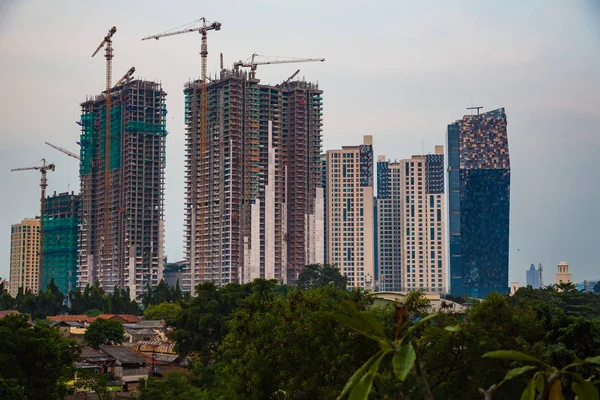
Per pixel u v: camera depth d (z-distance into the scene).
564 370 21.69
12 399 112.50
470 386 85.06
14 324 130.75
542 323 94.81
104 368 177.88
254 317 105.62
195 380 146.38
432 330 23.56
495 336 86.69
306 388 88.94
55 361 128.50
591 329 90.00
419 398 82.50
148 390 136.62
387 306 97.06
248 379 94.75
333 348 88.62
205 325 165.00
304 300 99.19
